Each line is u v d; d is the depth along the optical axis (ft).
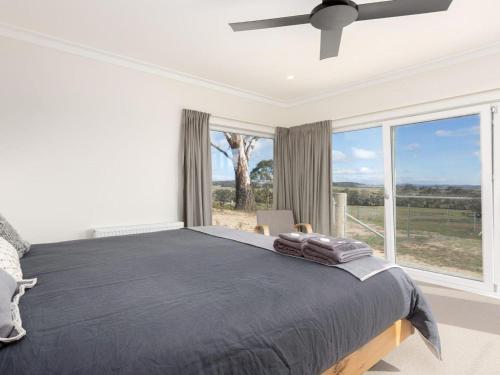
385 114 11.37
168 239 7.73
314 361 3.67
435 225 10.44
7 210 8.04
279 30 8.09
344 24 6.02
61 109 8.80
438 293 9.40
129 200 10.13
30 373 2.40
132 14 7.32
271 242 7.37
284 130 14.90
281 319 3.59
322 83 12.25
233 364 2.96
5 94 7.96
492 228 9.03
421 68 10.26
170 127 11.11
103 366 2.54
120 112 9.91
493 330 7.13
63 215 8.86
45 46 8.50
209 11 7.22
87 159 9.25
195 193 11.48
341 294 4.39
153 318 3.27
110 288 4.17
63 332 2.92
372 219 12.23
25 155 8.25
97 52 9.30
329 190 13.01
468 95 9.25
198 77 11.58
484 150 9.10
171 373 2.65
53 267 5.13
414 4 5.37
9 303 3.05
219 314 3.45
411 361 5.99
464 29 7.89
